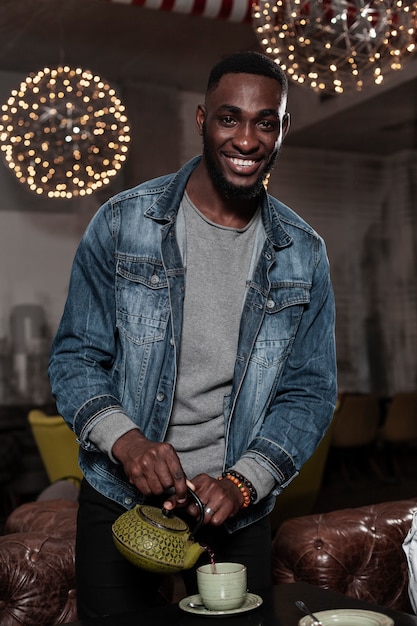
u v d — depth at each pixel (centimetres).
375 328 1154
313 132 1038
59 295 967
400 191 1154
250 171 162
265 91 159
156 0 624
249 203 171
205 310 169
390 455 866
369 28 455
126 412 169
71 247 973
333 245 1138
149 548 143
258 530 174
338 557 221
